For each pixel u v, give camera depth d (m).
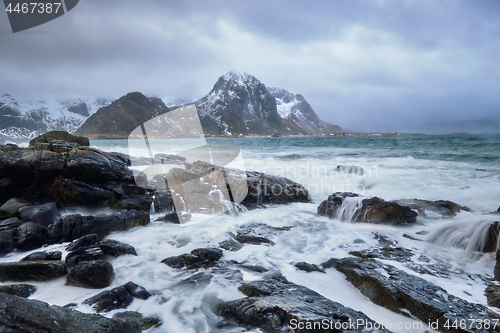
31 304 2.02
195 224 5.57
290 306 2.63
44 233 4.74
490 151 19.66
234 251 4.41
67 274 3.60
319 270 3.74
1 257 4.25
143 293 3.05
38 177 6.48
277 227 5.64
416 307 2.77
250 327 2.53
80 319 2.08
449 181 9.45
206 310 2.81
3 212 5.55
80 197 6.23
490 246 4.16
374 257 4.16
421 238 4.95
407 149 22.95
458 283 3.37
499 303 2.84
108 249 4.11
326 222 5.99
